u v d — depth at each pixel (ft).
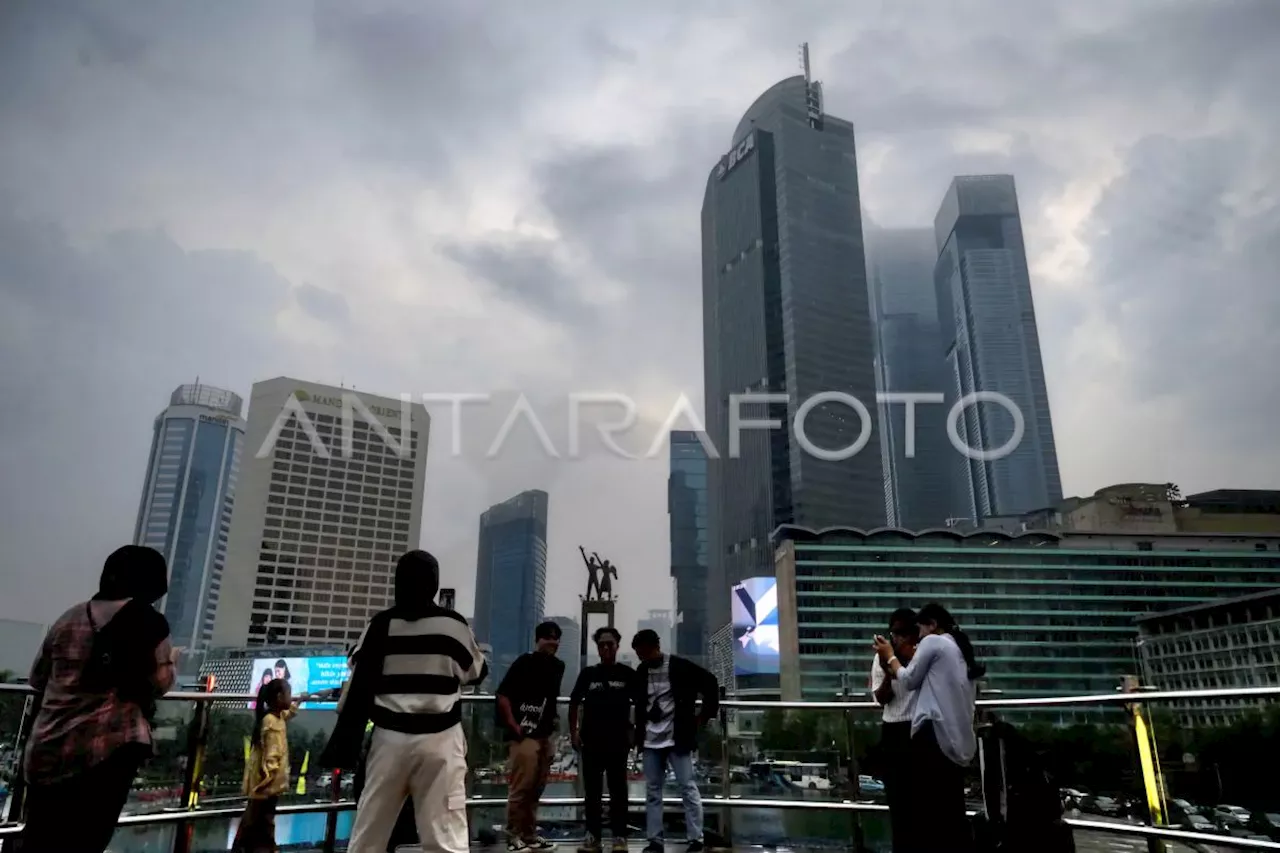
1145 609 387.14
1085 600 389.39
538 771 18.17
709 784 19.98
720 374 622.13
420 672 11.45
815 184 619.67
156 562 11.79
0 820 13.03
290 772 17.83
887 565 400.88
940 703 13.38
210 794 16.63
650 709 18.81
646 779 18.40
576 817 21.97
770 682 418.31
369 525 443.32
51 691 10.53
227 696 17.28
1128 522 411.34
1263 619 306.35
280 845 17.49
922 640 14.06
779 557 420.36
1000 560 399.85
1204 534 402.93
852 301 590.55
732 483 579.48
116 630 10.84
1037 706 16.25
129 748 10.54
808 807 18.92
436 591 12.41
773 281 590.55
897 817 13.69
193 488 593.42
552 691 18.70
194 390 612.29
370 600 435.12
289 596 414.62
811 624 391.04
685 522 616.80
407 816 16.49
